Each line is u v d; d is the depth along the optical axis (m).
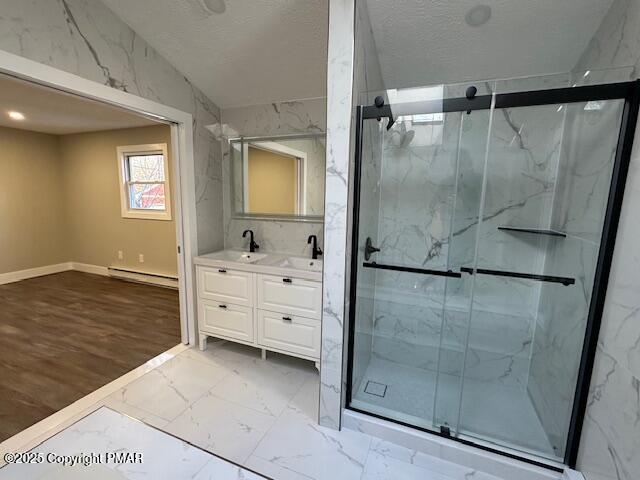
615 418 1.24
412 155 2.27
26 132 4.57
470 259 2.24
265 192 2.78
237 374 2.32
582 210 1.65
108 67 1.89
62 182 5.02
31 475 1.46
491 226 2.18
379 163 2.22
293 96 2.56
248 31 1.98
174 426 1.79
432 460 1.61
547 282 2.01
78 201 4.96
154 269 4.58
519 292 2.17
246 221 2.88
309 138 2.58
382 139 2.23
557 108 1.95
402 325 2.43
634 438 1.12
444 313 2.32
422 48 1.94
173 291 4.22
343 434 1.77
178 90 2.37
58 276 4.84
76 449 1.61
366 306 2.14
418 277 2.36
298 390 2.15
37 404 1.94
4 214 4.42
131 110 2.10
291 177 2.68
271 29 1.95
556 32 1.72
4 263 4.46
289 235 2.76
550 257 2.02
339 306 1.67
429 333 2.37
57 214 5.02
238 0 1.77
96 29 1.82
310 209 2.66
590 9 1.57
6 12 1.45
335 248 1.63
